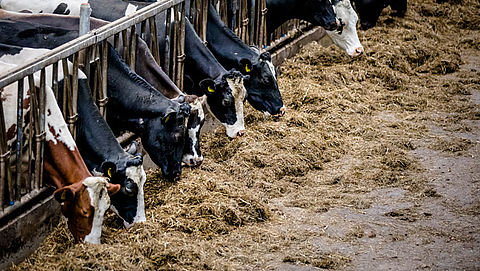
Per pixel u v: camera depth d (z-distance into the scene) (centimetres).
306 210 740
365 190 792
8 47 722
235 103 830
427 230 697
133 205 641
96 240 595
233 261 624
